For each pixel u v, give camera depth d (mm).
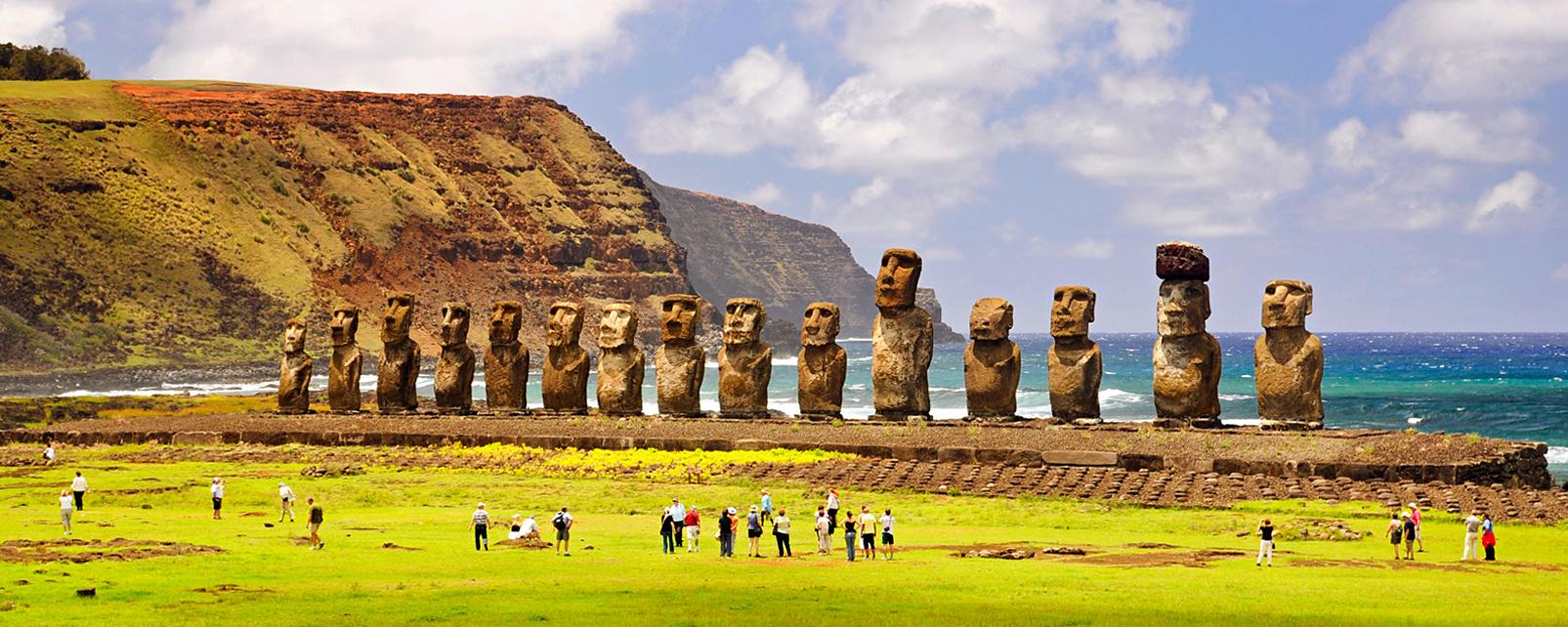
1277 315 53656
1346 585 31016
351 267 191750
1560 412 111812
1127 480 47750
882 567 34125
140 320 164500
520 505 47938
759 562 35531
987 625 26859
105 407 98875
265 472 56812
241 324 172375
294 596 29812
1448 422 105938
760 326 63906
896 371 59406
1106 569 33469
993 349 58375
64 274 165375
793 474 51594
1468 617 27219
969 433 53969
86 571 32875
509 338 68938
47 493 51406
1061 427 54688
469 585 31328
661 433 58625
